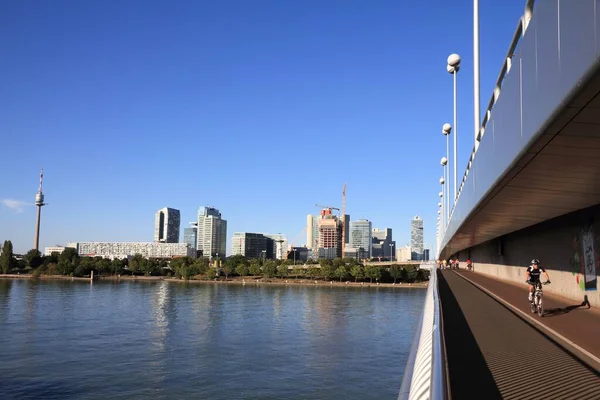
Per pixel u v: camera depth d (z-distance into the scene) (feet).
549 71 22.31
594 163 30.40
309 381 136.67
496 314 56.03
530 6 28.19
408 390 16.60
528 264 94.02
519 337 41.06
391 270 587.68
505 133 33.91
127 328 224.74
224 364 155.94
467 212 67.51
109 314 273.54
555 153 28.50
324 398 121.90
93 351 173.99
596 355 34.04
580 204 50.01
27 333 208.54
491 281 120.26
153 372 146.00
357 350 178.19
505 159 34.01
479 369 30.45
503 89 34.55
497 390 26.07
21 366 151.53
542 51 23.54
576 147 26.91
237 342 192.75
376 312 291.38
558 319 50.93
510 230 89.40
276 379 138.51
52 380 137.08
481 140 48.75
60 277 639.35
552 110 21.85
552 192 42.52
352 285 562.66
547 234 78.64
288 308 311.06
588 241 60.75
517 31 32.07
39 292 411.75
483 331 44.14
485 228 87.71
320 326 234.38
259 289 489.26
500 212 60.64
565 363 31.78
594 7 16.72
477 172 52.90
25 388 129.70
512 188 41.78
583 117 21.86
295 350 177.78
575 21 18.69
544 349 36.09
